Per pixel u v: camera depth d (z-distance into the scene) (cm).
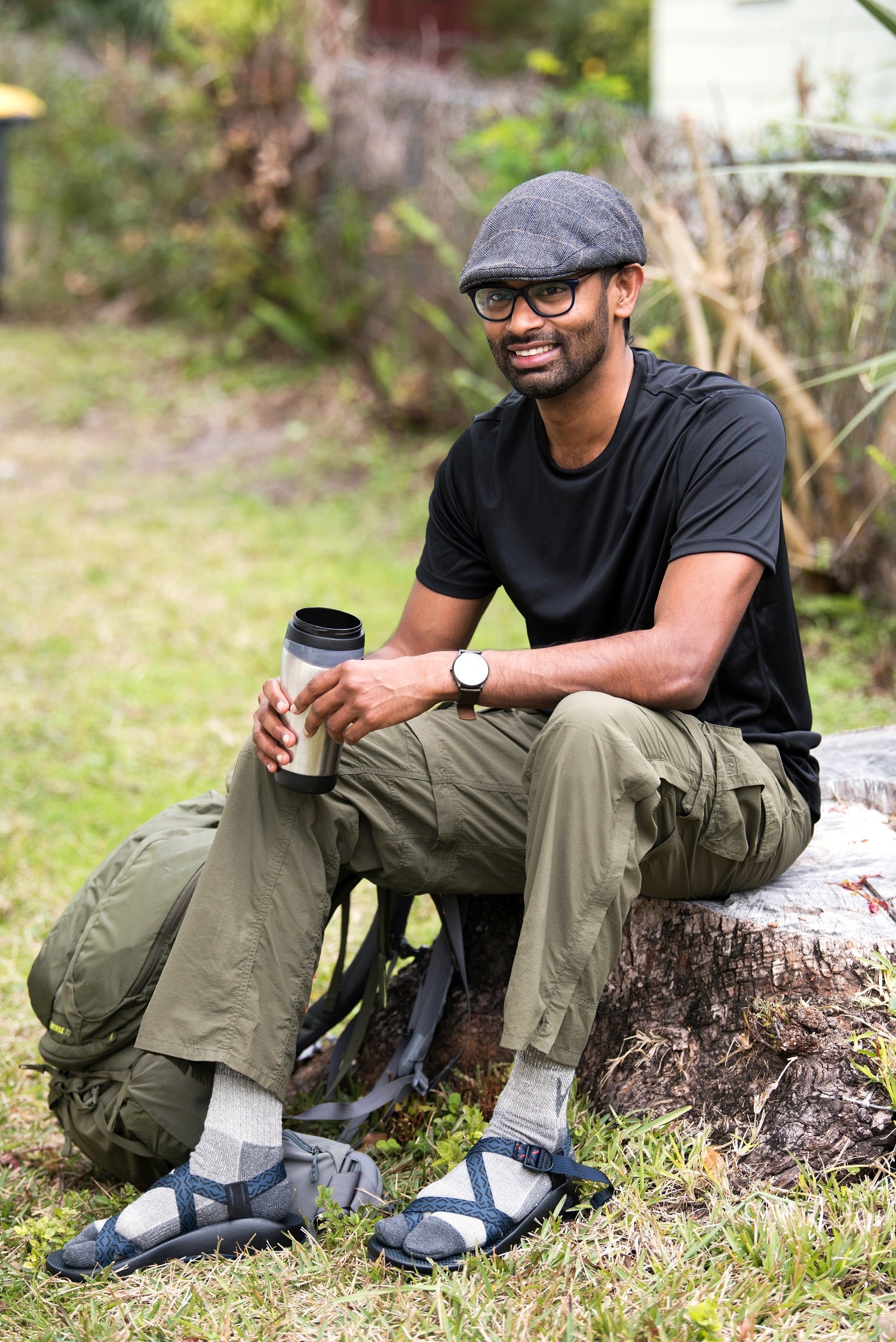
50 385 895
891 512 501
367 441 780
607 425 223
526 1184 202
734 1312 180
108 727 461
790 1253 189
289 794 211
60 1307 197
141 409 857
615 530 224
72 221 1084
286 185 850
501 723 235
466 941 262
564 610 229
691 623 207
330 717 204
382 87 784
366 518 690
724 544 209
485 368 715
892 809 272
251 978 207
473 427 244
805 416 496
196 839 241
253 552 643
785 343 521
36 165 1097
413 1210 201
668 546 220
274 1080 208
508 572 236
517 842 232
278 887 209
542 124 648
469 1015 242
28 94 1109
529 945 196
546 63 675
